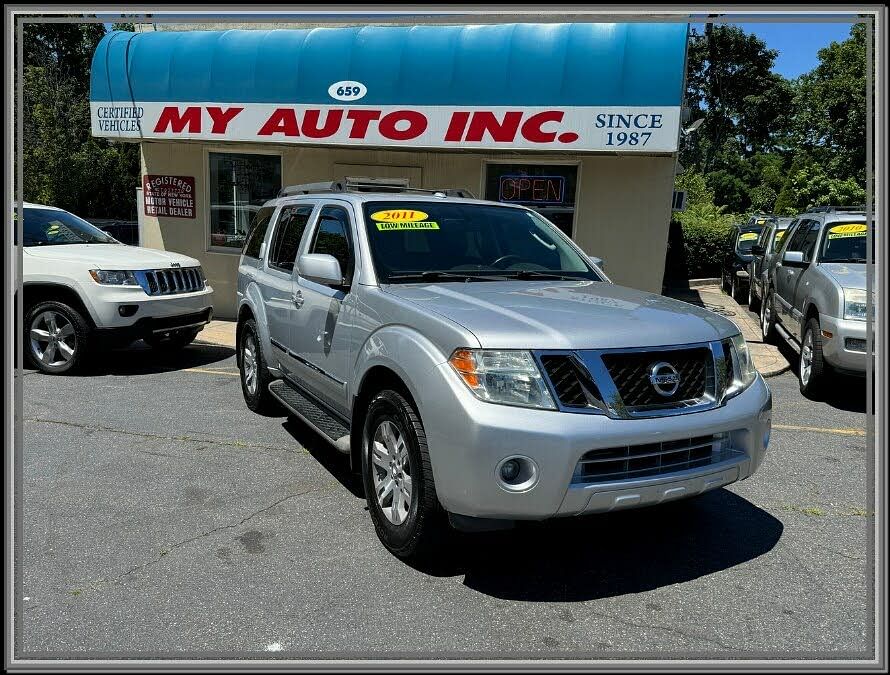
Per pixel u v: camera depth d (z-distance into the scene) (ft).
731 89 181.27
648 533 12.89
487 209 16.52
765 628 9.95
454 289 12.89
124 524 12.85
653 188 29.96
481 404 9.89
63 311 24.41
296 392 17.52
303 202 18.04
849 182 86.33
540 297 12.45
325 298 14.78
